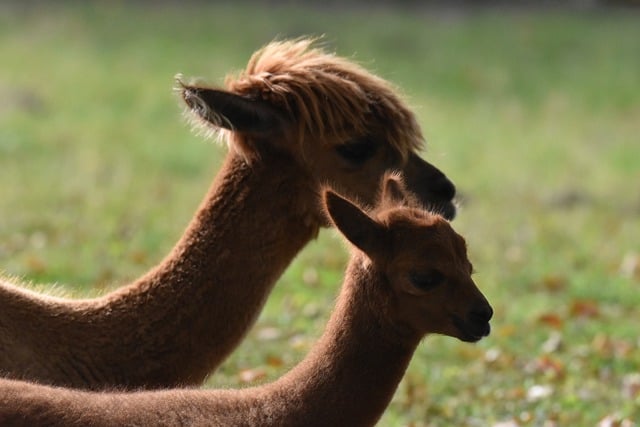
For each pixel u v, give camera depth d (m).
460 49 99.44
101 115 78.69
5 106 77.38
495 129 82.44
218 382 29.12
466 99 89.88
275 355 32.00
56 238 45.31
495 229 52.47
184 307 20.88
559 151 76.94
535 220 55.09
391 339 18.44
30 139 69.31
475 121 84.38
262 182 21.48
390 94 22.47
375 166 22.22
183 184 60.66
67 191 55.94
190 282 20.98
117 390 19.66
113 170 62.84
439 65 95.88
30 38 96.56
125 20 102.19
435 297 18.34
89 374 20.28
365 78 22.38
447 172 68.38
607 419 27.39
